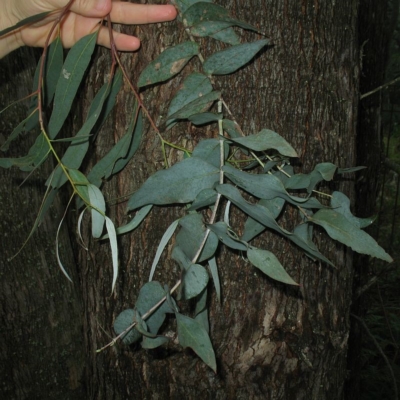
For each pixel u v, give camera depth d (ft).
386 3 4.34
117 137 1.98
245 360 2.11
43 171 3.03
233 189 1.58
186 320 1.56
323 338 2.17
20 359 3.03
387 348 5.86
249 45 1.67
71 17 1.86
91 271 2.23
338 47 2.00
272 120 1.92
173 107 1.73
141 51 1.88
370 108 4.23
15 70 2.92
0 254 2.92
